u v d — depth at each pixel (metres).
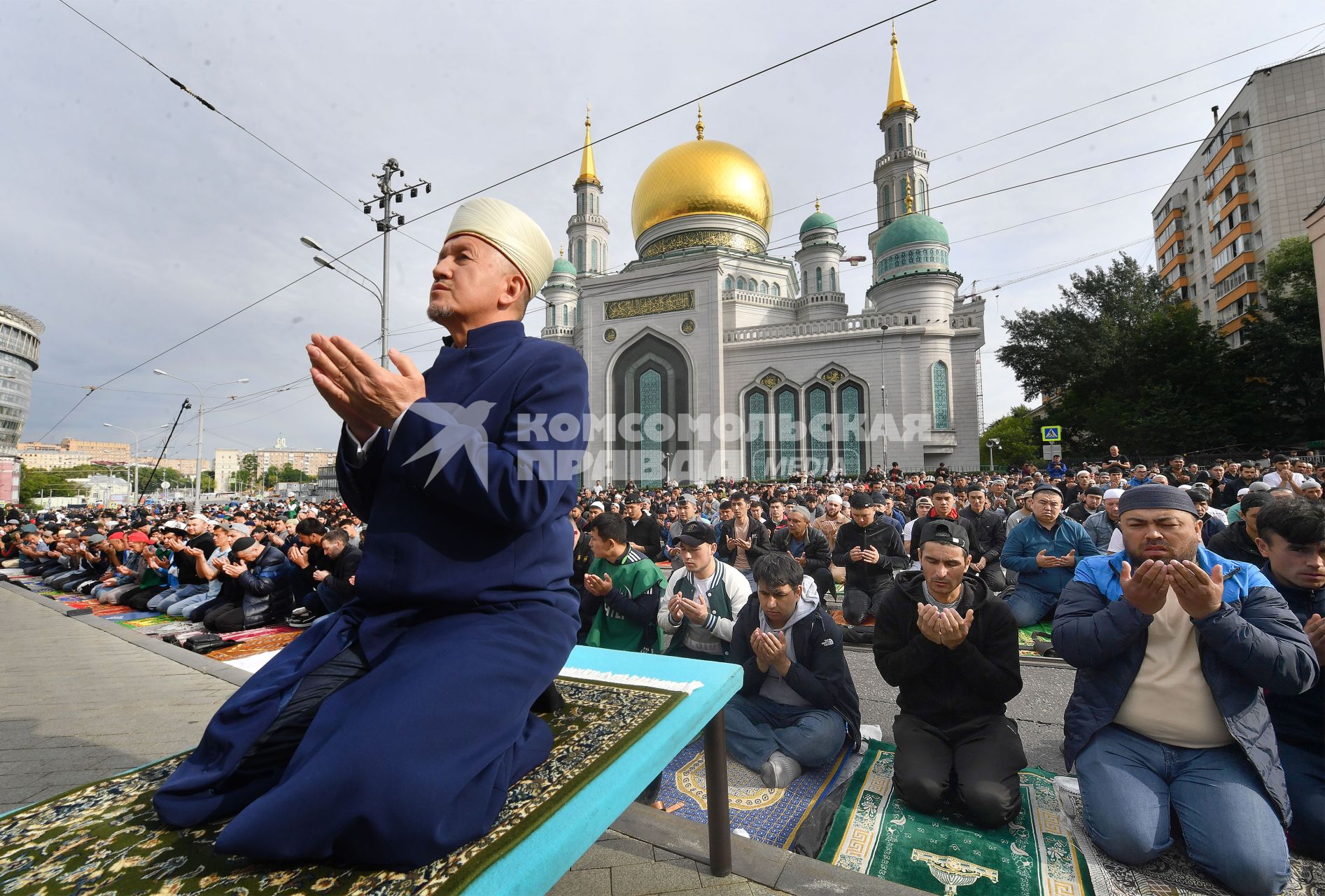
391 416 1.13
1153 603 2.29
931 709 3.03
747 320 36.16
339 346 1.08
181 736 3.46
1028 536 6.14
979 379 31.94
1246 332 27.70
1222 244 39.41
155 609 7.97
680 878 1.96
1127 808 2.33
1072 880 2.27
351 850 0.92
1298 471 11.33
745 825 2.70
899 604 3.21
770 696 3.46
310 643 1.32
